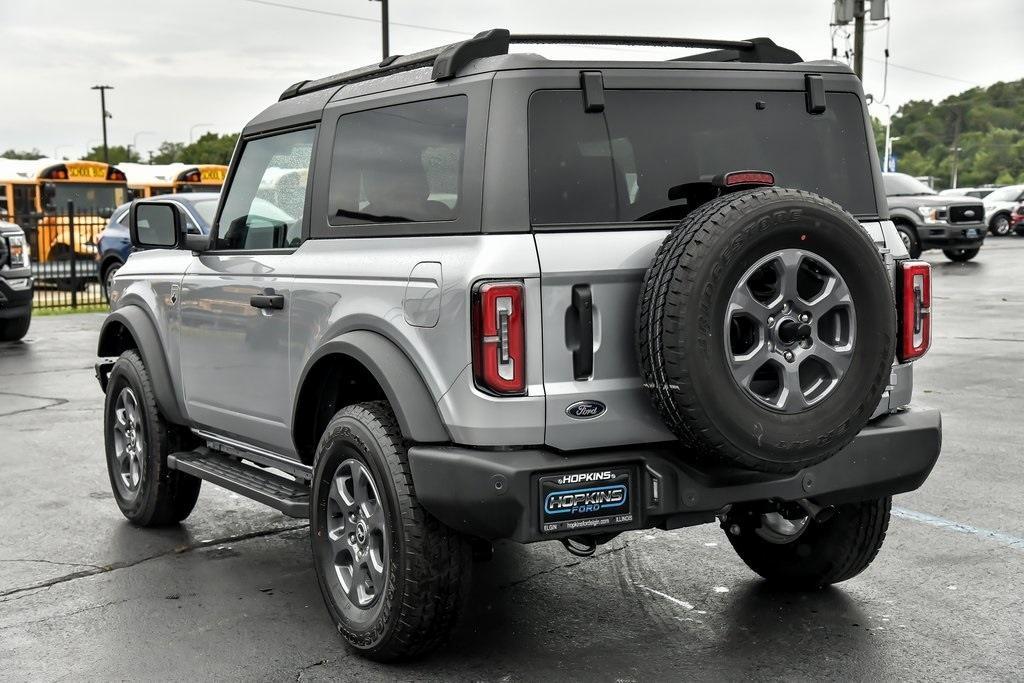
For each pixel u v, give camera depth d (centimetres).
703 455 363
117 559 546
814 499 404
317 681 396
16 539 582
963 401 915
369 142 434
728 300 348
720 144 405
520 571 516
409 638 393
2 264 1412
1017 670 394
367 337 409
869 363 369
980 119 18275
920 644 419
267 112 514
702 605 466
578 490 364
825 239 357
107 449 623
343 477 425
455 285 370
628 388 375
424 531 384
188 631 447
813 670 396
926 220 2398
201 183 2842
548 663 408
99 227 2525
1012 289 1914
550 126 377
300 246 466
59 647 431
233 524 610
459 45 396
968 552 530
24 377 1165
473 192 376
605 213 381
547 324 366
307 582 509
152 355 574
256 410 498
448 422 375
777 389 362
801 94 424
